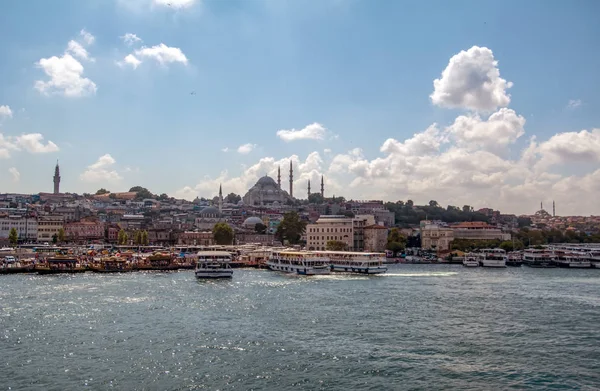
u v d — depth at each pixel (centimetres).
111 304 13012
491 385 7238
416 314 11900
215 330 10119
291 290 16025
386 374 7619
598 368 7969
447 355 8556
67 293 15012
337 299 14062
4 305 12794
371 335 9806
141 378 7388
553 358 8444
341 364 8031
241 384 7194
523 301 14025
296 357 8369
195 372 7644
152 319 11125
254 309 12375
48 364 7969
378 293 15400
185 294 14925
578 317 11719
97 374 7544
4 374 7525
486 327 10581
